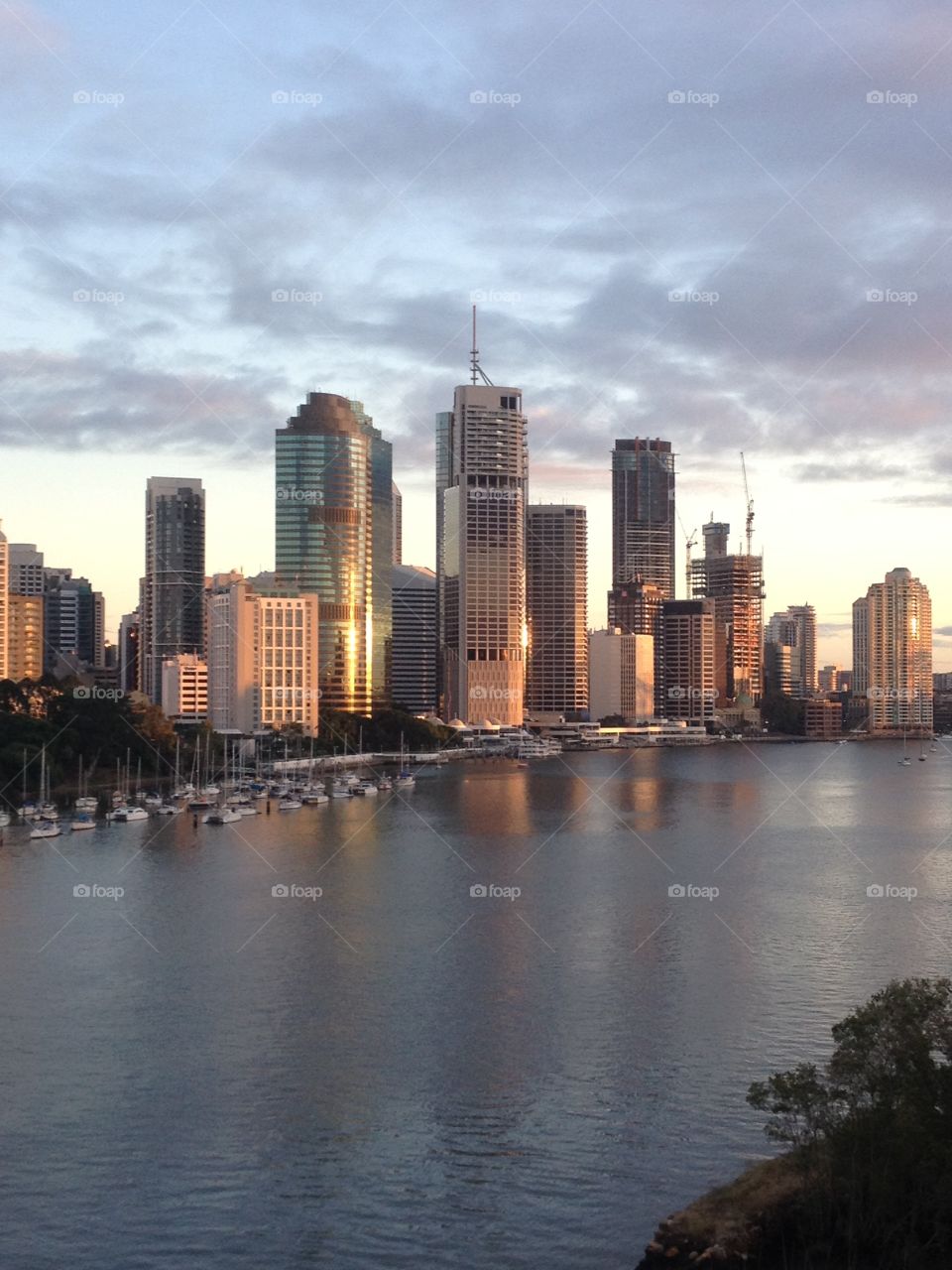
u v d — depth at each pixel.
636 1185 120.25
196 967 192.62
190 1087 143.00
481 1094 140.50
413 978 185.88
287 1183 121.50
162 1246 111.38
